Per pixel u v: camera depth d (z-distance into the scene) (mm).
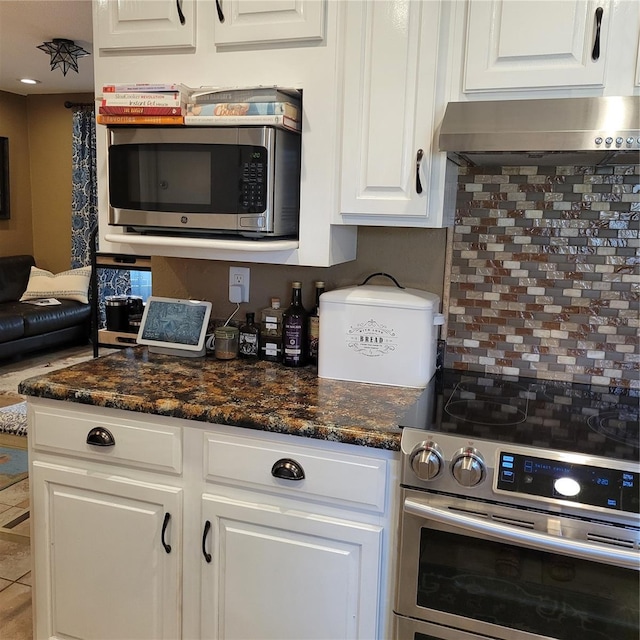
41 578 1823
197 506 1632
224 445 1569
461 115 1554
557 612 1377
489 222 1907
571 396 1763
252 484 1564
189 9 1797
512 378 1932
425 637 1479
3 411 3988
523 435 1417
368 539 1479
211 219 1763
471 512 1373
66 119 6223
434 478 1386
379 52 1648
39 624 1851
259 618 1612
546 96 1547
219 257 1887
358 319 1806
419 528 1427
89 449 1704
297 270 2133
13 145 6215
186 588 1676
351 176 1720
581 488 1286
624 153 1524
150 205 1824
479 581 1425
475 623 1425
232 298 2203
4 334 4855
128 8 1851
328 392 1730
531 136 1435
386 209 1702
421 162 1651
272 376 1881
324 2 1678
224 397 1654
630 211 1780
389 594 1504
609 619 1344
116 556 1726
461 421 1502
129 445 1658
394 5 1619
